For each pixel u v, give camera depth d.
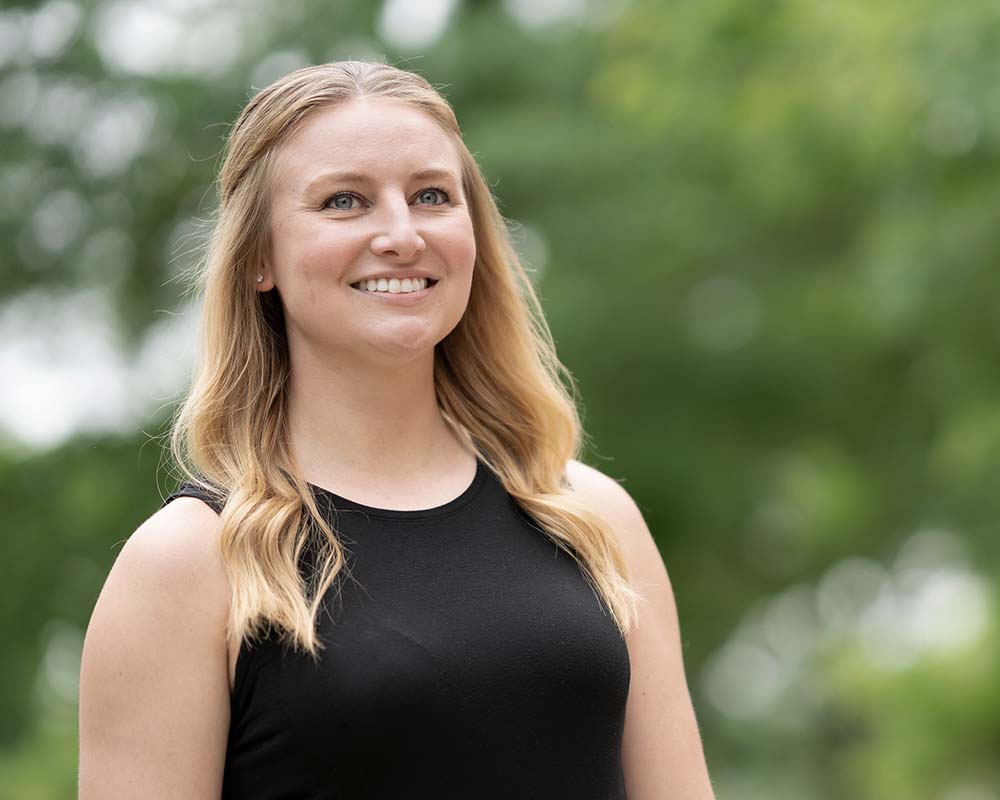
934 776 17.50
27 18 20.25
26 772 21.25
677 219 21.42
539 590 4.36
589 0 21.05
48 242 20.72
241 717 4.18
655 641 4.73
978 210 17.12
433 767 4.10
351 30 19.97
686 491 22.17
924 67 15.94
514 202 20.55
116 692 4.16
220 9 20.25
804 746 27.97
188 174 20.08
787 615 26.52
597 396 21.30
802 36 18.12
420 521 4.41
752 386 22.12
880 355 21.52
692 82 19.55
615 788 4.40
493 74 20.55
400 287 4.40
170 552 4.20
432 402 4.65
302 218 4.41
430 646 4.16
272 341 4.62
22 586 20.81
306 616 4.11
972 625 18.27
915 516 21.58
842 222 21.86
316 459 4.50
